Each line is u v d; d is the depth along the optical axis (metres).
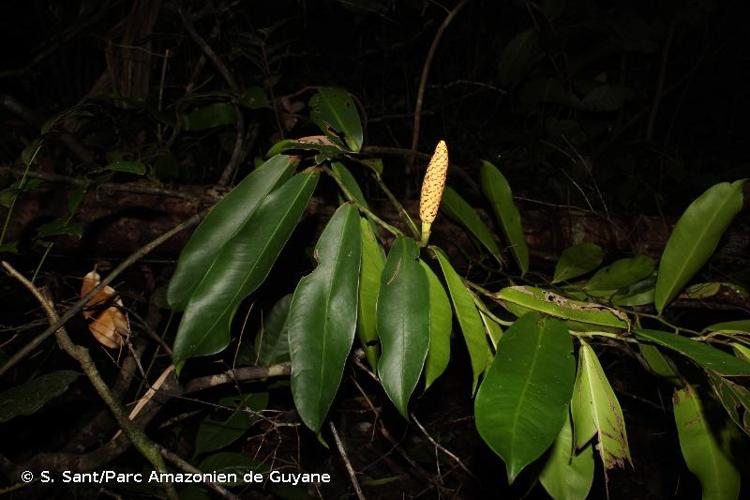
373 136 1.45
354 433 1.07
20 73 1.12
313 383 0.43
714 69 1.58
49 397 0.56
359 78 1.44
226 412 0.85
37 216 0.73
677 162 1.23
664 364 0.53
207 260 0.49
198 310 0.45
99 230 0.75
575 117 1.38
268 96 1.06
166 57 1.03
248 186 0.51
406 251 0.46
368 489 0.96
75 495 0.66
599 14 1.29
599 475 0.98
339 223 0.47
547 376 0.39
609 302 0.71
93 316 0.73
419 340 0.43
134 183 0.80
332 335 0.44
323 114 0.60
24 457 0.82
